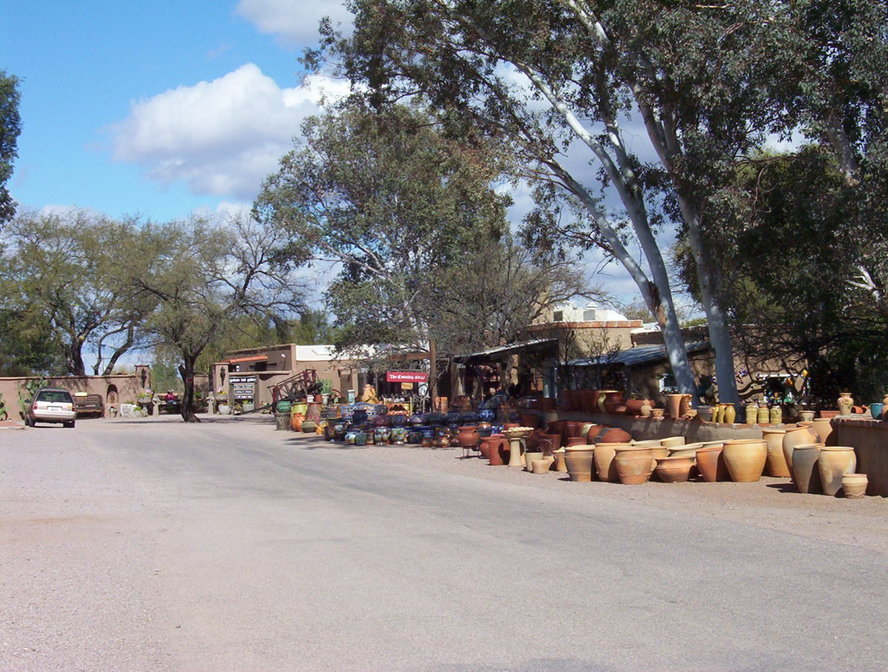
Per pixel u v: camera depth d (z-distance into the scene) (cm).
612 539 1020
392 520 1195
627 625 654
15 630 687
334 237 4216
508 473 1852
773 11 1550
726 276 1906
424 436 2612
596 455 1641
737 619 665
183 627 685
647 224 2155
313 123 4144
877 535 1018
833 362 2247
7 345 6159
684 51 1664
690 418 1844
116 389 6128
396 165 3784
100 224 6306
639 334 3400
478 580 813
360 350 3994
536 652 595
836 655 575
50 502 1459
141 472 1973
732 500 1340
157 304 4769
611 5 1894
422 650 606
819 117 1561
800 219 1622
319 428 3309
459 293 3728
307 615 707
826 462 1337
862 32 1470
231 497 1510
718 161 1655
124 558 969
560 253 2381
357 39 2375
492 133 2267
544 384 3322
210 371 7256
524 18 2094
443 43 2284
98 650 630
